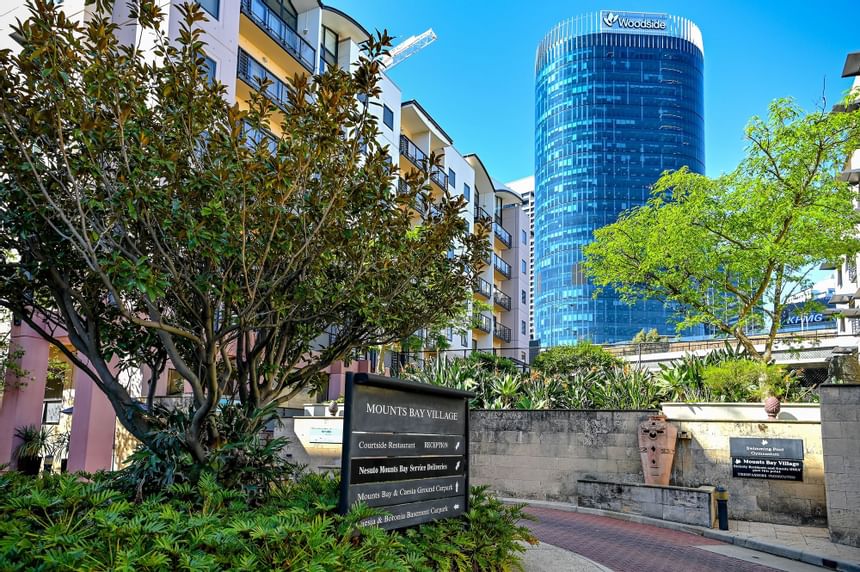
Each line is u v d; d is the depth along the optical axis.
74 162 6.26
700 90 138.62
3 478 6.93
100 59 6.62
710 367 18.72
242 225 6.41
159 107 7.28
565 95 137.88
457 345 39.62
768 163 20.30
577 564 9.54
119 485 7.01
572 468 17.59
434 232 8.26
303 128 7.23
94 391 19.22
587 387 21.34
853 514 12.54
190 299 7.52
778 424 15.22
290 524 5.19
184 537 5.11
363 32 33.28
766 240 19.61
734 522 14.78
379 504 6.34
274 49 26.66
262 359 9.06
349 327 8.52
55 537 4.56
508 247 52.59
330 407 21.61
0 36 19.55
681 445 16.12
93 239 6.14
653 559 10.91
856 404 12.89
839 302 34.34
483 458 18.88
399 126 36.28
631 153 131.75
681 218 21.12
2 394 19.42
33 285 7.54
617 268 23.91
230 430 7.54
